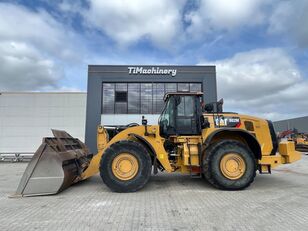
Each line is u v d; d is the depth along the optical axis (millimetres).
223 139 6930
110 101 19047
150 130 6852
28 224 3947
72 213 4508
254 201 5270
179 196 5797
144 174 6301
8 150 18500
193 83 19281
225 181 6359
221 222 3988
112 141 6836
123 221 4059
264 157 6930
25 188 5922
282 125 41719
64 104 18953
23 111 18844
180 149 7035
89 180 8164
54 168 6008
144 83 19219
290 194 5891
